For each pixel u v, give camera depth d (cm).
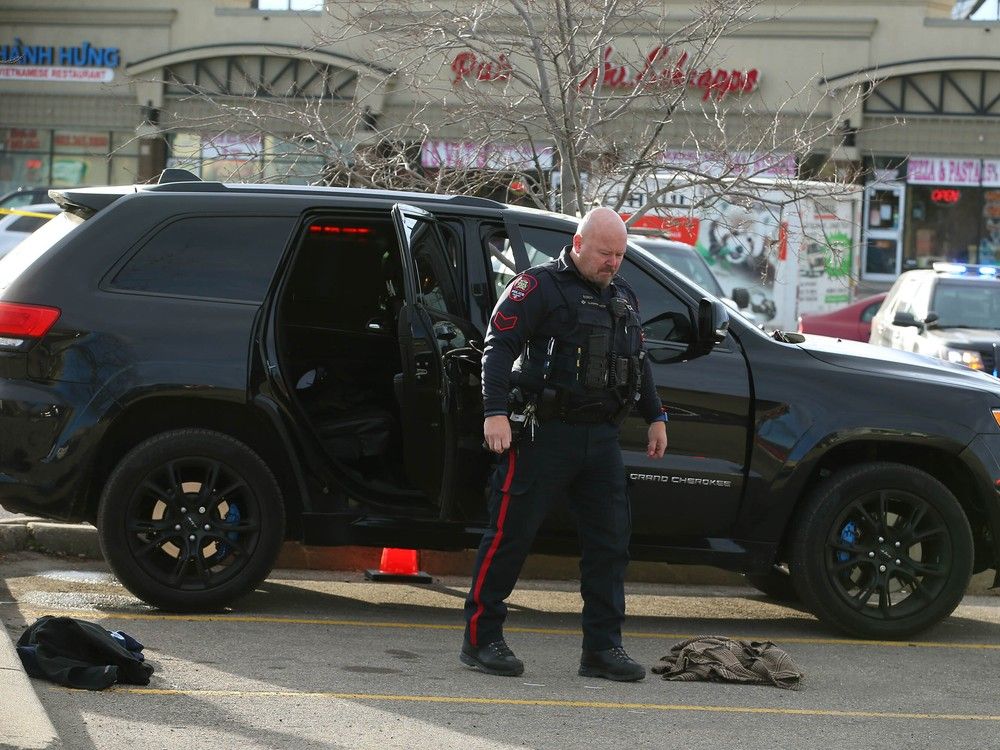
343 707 1436
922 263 8475
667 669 1662
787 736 1417
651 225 4109
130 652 1511
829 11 8131
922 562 1975
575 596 2208
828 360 1959
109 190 1950
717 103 3325
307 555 2289
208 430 1847
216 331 1848
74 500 1825
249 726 1346
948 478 2031
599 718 1448
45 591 1964
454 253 1912
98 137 9012
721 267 5384
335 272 2083
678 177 3108
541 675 1628
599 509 1603
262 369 1850
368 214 1917
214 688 1483
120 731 1300
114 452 1881
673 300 1925
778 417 1908
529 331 1559
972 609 2252
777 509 1912
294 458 1864
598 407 1566
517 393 1558
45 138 9075
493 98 2875
